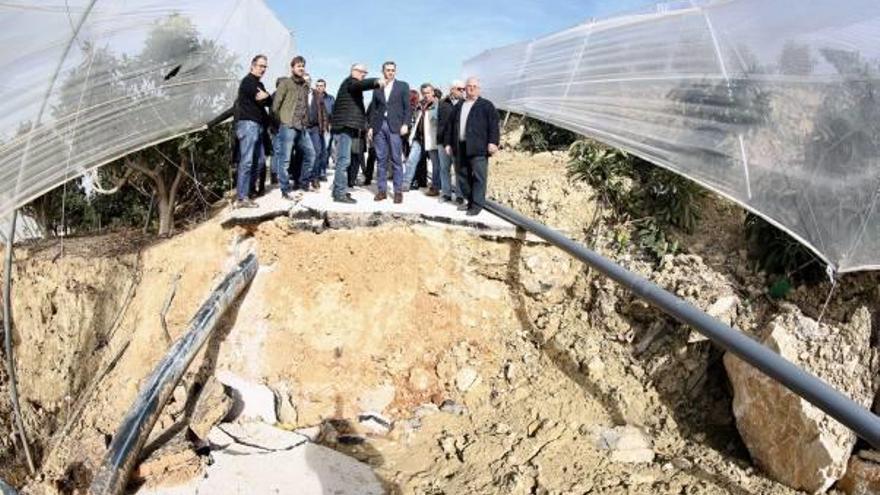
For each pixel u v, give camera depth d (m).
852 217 4.23
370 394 7.31
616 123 7.00
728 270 7.22
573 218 8.66
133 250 8.89
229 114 9.12
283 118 8.25
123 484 5.43
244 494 5.66
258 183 8.89
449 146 8.63
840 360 5.81
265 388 7.07
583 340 7.43
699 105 5.35
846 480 5.43
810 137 4.37
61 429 7.71
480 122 8.10
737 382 6.14
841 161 4.20
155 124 7.89
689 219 7.87
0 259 10.03
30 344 9.34
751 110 4.79
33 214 11.43
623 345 7.29
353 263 7.72
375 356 7.51
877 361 5.93
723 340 5.00
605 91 7.35
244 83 7.91
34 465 8.63
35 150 6.45
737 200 5.02
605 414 6.68
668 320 7.00
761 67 4.72
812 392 4.21
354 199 8.55
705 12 5.34
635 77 6.51
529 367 7.42
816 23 4.30
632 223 8.32
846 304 6.28
